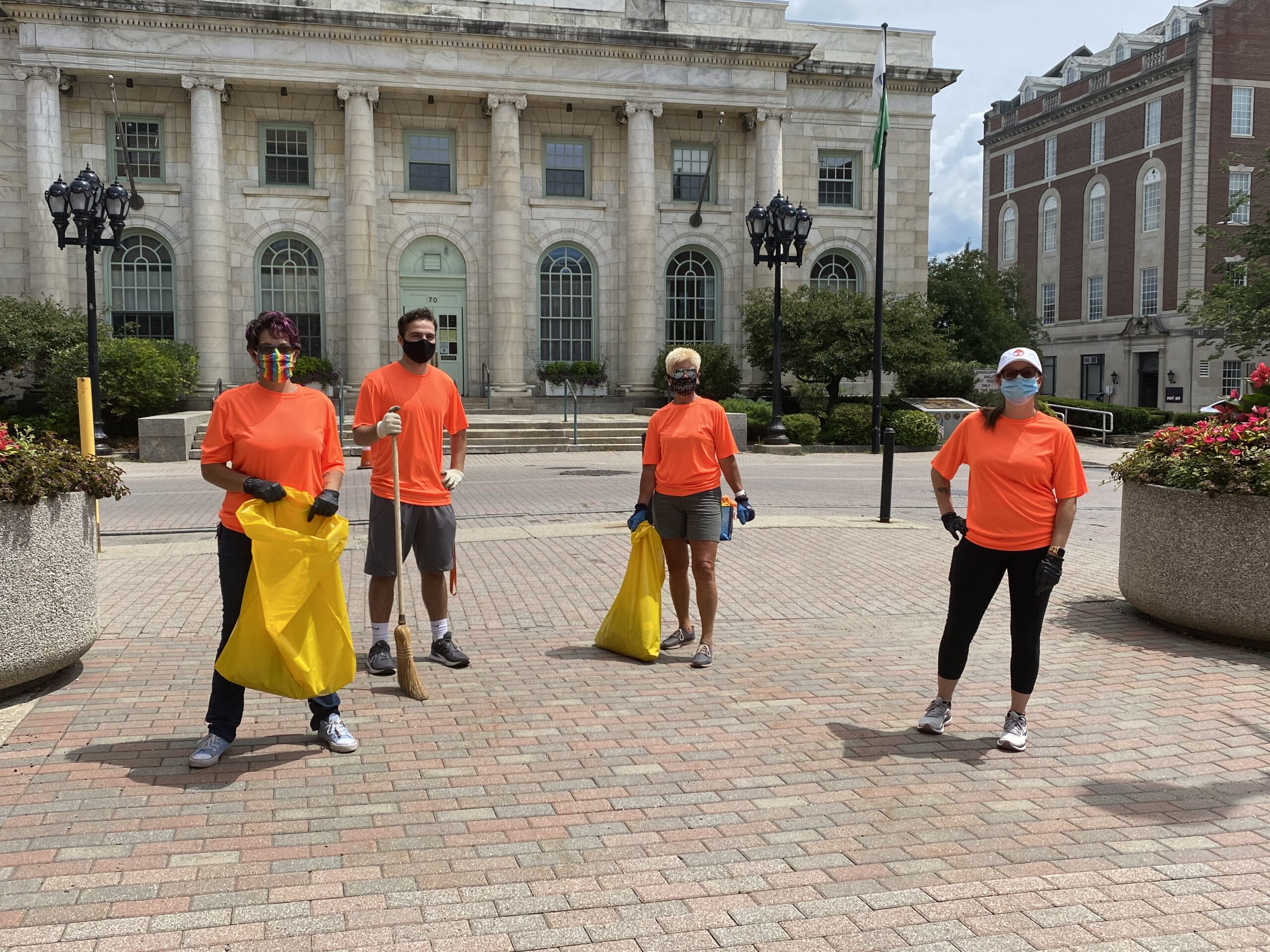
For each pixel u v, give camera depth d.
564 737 5.24
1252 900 3.61
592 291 30.14
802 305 27.38
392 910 3.48
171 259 27.36
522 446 24.06
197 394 26.45
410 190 28.73
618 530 11.88
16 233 26.48
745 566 9.98
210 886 3.62
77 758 4.82
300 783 4.58
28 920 3.36
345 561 10.09
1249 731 5.41
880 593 8.91
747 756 5.01
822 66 31.02
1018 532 5.08
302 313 28.27
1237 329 34.34
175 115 27.20
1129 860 3.92
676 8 29.77
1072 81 55.72
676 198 30.75
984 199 61.50
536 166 29.55
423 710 5.66
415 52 27.47
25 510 5.53
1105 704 5.87
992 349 42.56
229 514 4.86
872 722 5.54
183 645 6.95
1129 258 50.19
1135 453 7.81
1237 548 6.88
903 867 3.84
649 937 3.34
